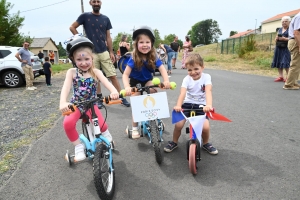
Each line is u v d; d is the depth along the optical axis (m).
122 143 3.81
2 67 9.82
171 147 3.47
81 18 5.52
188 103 3.31
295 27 6.27
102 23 5.60
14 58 9.98
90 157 2.93
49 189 2.71
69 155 3.15
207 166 3.04
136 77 3.70
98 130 2.65
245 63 16.09
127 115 5.14
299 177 2.74
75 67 3.10
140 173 2.96
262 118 4.60
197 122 2.84
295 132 3.92
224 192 2.54
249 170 2.92
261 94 6.47
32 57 10.27
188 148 2.96
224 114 4.89
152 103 3.13
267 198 2.42
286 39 7.68
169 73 11.53
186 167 3.06
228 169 2.96
